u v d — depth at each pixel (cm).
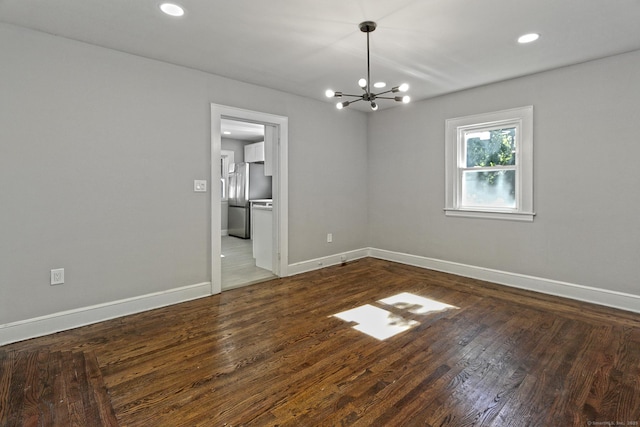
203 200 342
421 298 334
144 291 306
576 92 321
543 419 160
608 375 196
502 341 240
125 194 293
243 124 607
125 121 290
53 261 260
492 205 394
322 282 392
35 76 248
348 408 169
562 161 332
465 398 176
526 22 240
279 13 227
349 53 294
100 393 181
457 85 384
